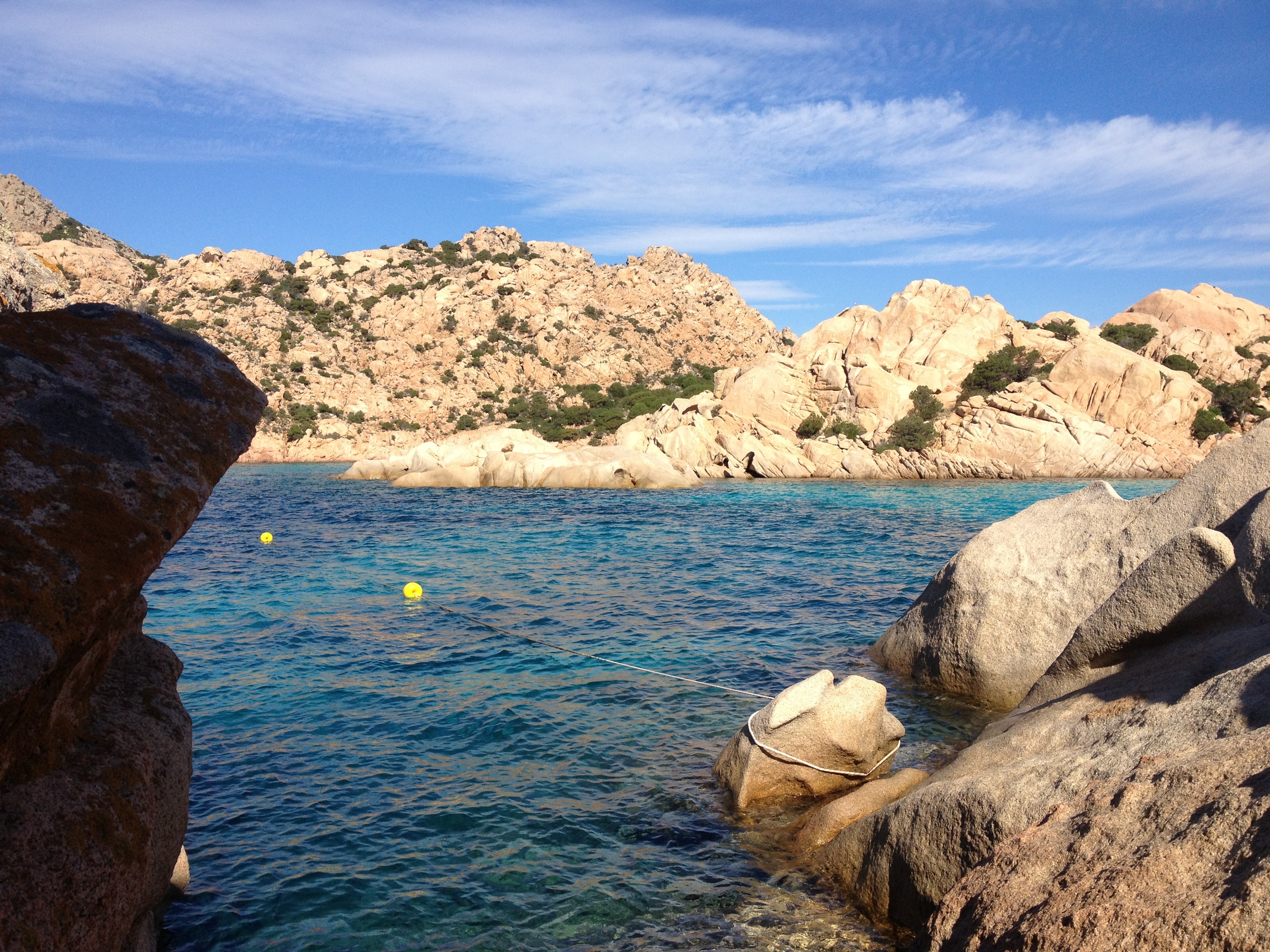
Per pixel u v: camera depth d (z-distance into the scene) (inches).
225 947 222.8
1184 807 161.3
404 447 4424.2
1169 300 3890.3
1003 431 2583.7
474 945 224.2
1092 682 282.2
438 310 5787.4
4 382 144.9
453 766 346.9
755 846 279.7
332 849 275.9
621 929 231.6
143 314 187.0
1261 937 121.5
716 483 2464.3
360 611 658.2
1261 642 227.8
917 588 753.6
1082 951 142.8
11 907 119.8
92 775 147.8
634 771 343.3
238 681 464.1
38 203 6815.9
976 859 210.2
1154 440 2564.0
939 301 3334.2
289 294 5821.9
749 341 6343.5
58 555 126.7
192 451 161.8
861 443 2736.2
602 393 5260.8
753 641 558.3
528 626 605.6
